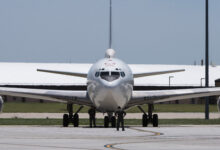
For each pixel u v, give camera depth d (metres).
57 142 68.00
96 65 103.50
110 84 96.06
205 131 91.81
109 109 100.69
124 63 105.50
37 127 104.88
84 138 74.69
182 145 64.50
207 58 152.75
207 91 106.94
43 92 107.06
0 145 63.47
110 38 134.12
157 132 88.62
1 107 107.06
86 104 107.25
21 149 59.00
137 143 67.00
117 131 91.06
